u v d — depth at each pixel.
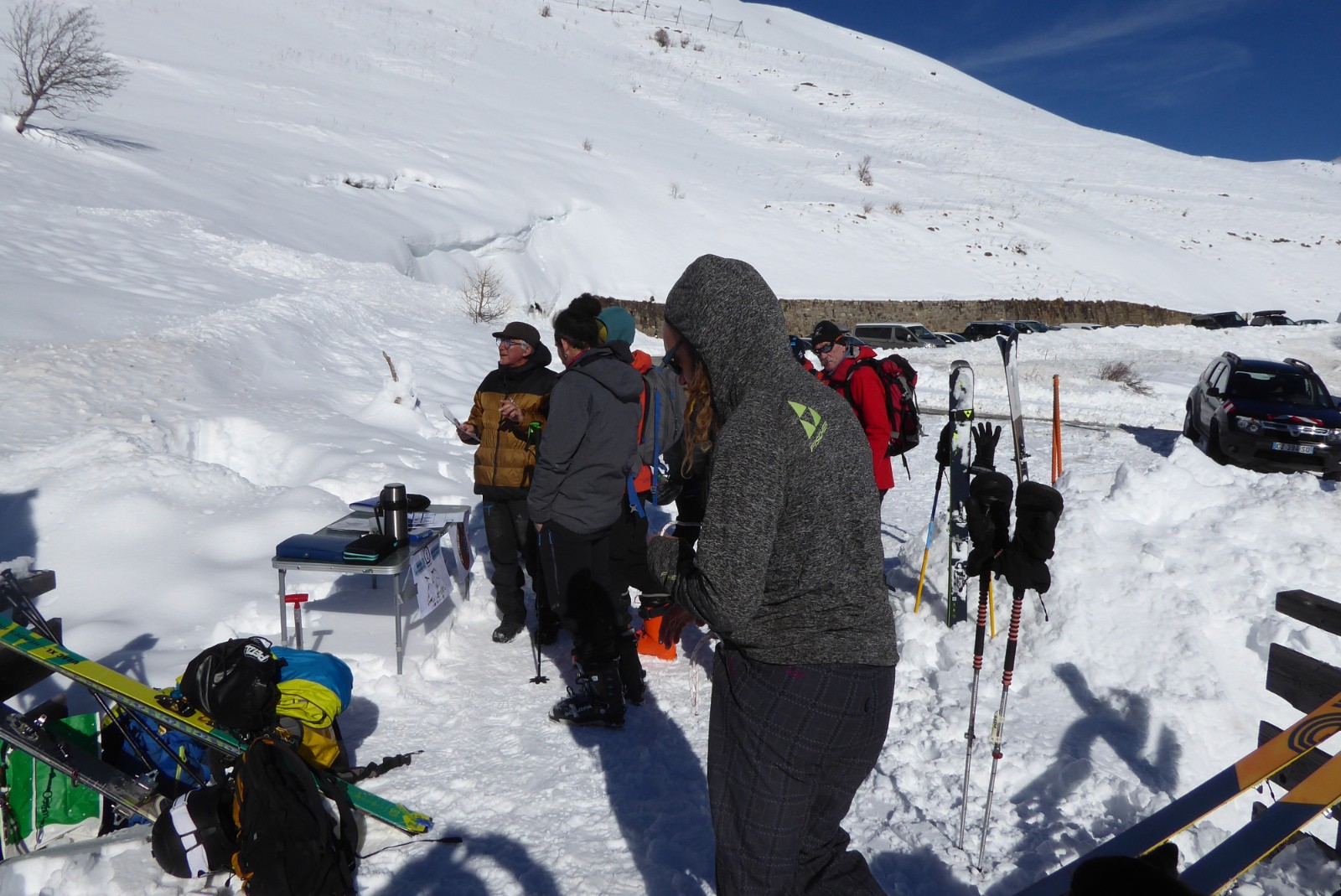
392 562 4.07
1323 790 2.08
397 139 35.00
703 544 1.83
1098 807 3.29
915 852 2.99
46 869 2.76
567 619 3.85
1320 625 2.91
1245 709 3.97
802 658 1.91
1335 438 11.46
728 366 1.96
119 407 7.08
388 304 15.34
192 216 17.06
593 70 62.84
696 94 63.34
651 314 31.03
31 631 2.95
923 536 5.50
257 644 2.87
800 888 2.05
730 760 2.00
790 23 103.75
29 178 16.22
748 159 51.75
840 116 68.19
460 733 3.79
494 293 17.50
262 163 25.78
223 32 43.91
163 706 2.81
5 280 9.92
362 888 2.76
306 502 5.55
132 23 39.34
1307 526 4.88
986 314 36.97
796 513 1.89
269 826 2.57
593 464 3.76
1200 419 13.21
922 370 20.42
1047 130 74.69
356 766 3.47
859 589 1.94
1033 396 18.03
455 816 3.18
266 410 7.97
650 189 41.41
